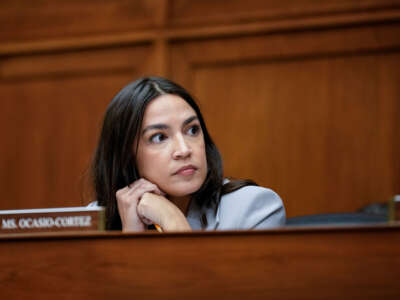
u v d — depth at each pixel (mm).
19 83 6855
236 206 2602
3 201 6719
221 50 6414
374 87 6023
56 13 6781
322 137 6082
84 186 3184
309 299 1571
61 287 1694
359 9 6062
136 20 6613
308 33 6207
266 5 6301
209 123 6363
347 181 5969
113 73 6684
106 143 2740
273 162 6176
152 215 2418
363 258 1571
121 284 1657
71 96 6742
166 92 2600
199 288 1615
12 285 1719
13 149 6777
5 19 6867
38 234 1804
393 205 1710
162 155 2508
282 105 6223
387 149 5922
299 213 6043
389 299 1545
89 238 1704
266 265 1602
